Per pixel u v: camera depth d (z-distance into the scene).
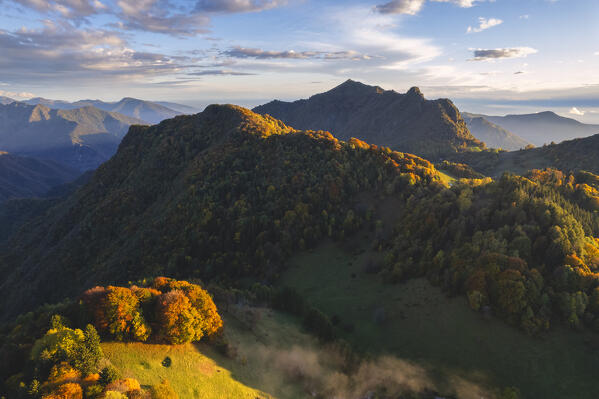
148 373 45.78
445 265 97.81
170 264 124.69
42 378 38.25
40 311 58.41
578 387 64.56
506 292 79.50
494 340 76.19
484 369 71.19
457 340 78.75
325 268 122.06
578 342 71.88
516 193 111.38
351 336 87.50
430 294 93.94
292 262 127.94
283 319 85.56
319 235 136.75
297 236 135.00
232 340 64.88
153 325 53.12
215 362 54.97
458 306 86.38
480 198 122.62
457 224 107.62
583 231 97.00
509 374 69.31
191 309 56.50
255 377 57.12
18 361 42.25
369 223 137.88
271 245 129.25
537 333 74.69
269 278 119.94
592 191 132.38
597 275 79.00
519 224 100.12
